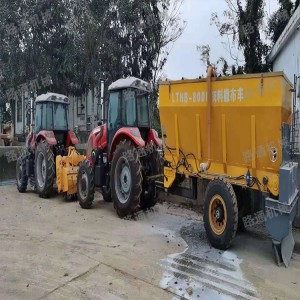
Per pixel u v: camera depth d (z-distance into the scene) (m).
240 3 10.03
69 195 7.58
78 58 12.26
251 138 4.18
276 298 3.21
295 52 7.02
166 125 5.21
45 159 7.81
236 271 3.78
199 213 6.41
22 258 4.08
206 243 4.70
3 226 5.49
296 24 6.67
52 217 6.11
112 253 4.26
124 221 5.86
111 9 12.16
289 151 4.42
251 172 4.28
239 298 3.20
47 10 12.40
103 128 6.83
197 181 5.12
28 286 3.37
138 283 3.46
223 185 4.36
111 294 3.23
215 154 4.62
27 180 8.78
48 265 3.88
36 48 12.70
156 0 12.48
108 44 12.05
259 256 4.25
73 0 12.23
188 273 3.71
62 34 12.72
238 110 4.21
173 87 4.98
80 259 4.05
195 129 4.79
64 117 8.77
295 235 4.96
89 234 5.06
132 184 5.79
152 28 12.43
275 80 3.88
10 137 13.82
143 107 6.57
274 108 3.89
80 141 13.41
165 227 5.48
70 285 3.40
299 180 5.13
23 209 6.78
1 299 3.12
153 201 6.38
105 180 6.79
